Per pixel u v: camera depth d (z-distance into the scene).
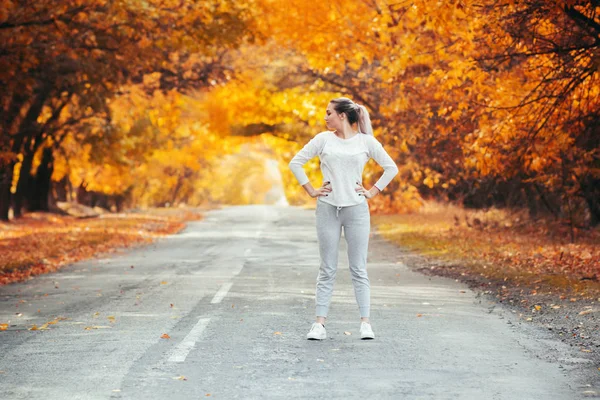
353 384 5.68
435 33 15.80
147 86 32.03
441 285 12.20
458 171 25.91
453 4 12.56
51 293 11.61
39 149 42.75
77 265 16.61
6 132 28.27
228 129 41.56
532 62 14.34
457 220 26.25
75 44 21.59
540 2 12.38
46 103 36.31
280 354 6.74
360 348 7.02
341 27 19.25
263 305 9.91
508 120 13.95
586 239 19.56
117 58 23.47
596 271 12.51
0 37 19.33
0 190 34.88
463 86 15.55
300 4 19.17
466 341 7.37
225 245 22.42
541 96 13.65
